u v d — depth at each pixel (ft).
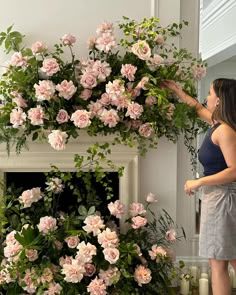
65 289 8.28
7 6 9.29
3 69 9.34
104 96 8.65
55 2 9.36
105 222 9.61
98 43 8.79
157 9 9.51
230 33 14.39
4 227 9.30
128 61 9.00
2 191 9.30
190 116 9.07
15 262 8.29
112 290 8.61
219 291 8.45
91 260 8.33
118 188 9.74
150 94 8.49
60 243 8.66
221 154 8.13
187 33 9.93
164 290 9.17
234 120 7.91
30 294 8.52
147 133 8.91
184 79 9.35
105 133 8.98
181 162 10.18
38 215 9.23
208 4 15.64
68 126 8.81
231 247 8.12
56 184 9.07
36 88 8.32
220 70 17.26
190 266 10.50
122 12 9.48
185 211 10.35
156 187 9.80
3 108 8.75
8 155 9.08
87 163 9.31
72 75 8.94
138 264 9.02
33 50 8.79
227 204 8.09
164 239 9.68
